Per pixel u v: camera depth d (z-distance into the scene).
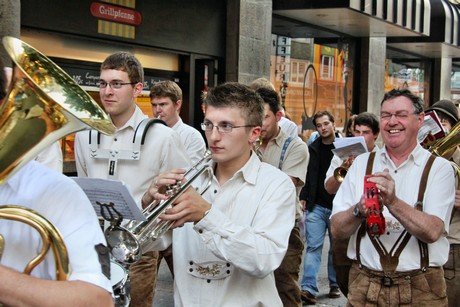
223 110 3.01
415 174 3.76
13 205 1.82
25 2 7.61
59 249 1.80
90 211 1.94
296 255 5.23
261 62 11.31
